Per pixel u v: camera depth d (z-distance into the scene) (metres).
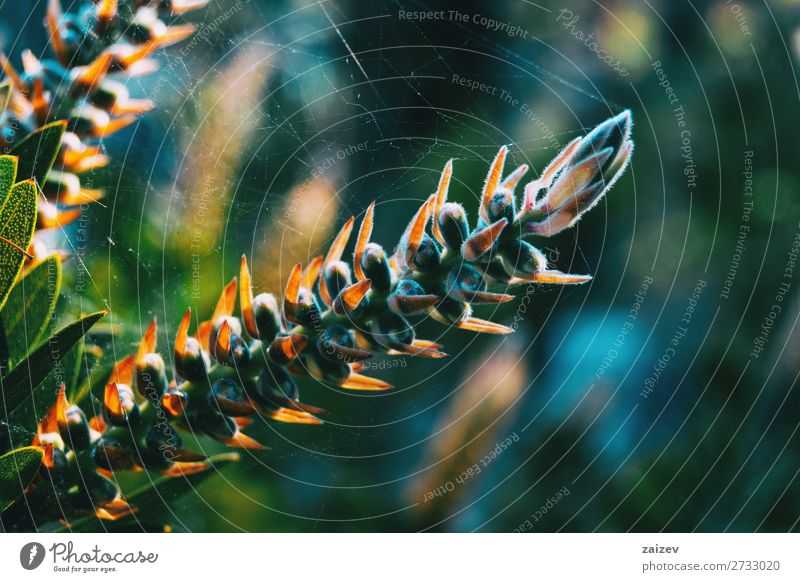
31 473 0.21
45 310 0.21
